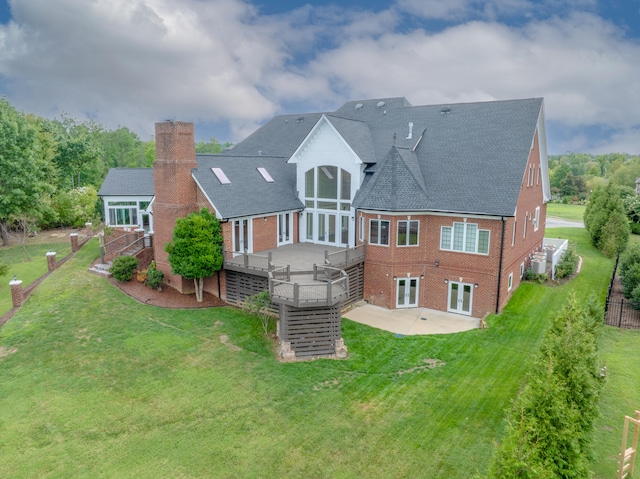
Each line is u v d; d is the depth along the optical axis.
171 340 19.92
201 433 13.48
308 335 18.41
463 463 11.94
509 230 22.61
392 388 15.89
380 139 28.95
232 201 24.77
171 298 24.69
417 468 11.78
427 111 29.17
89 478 11.71
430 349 19.08
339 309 18.61
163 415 14.44
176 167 23.91
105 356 18.53
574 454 8.98
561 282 28.31
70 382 16.59
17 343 19.73
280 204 27.66
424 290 24.66
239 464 12.09
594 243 40.34
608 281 28.55
